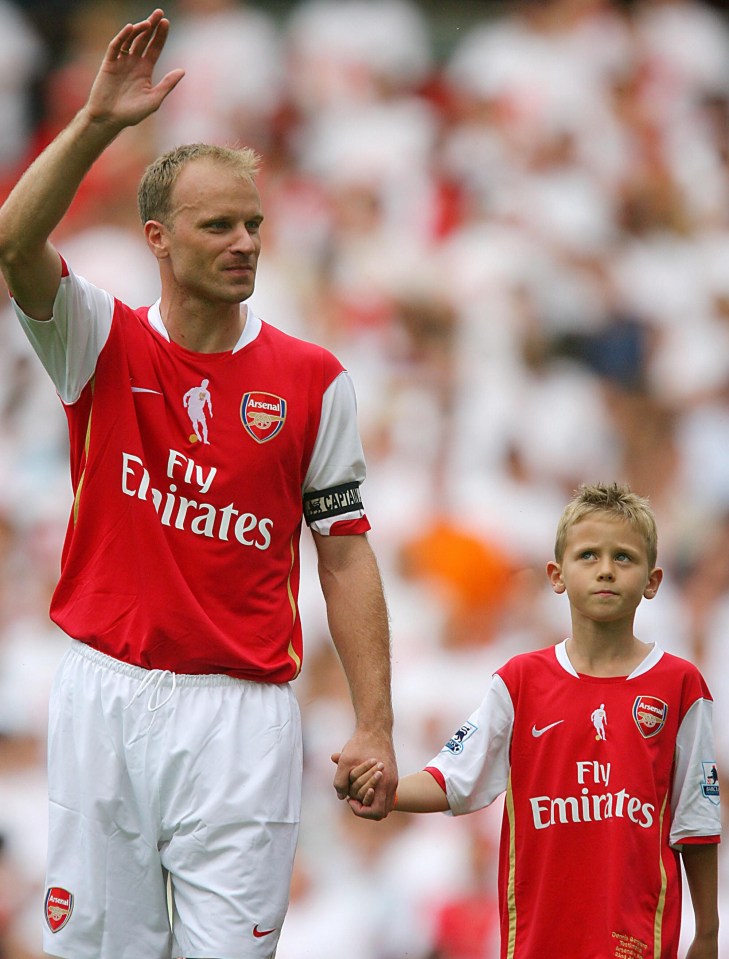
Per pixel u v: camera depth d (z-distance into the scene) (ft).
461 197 149.28
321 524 46.68
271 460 44.42
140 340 44.34
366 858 100.89
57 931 44.91
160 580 43.83
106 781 44.21
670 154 157.58
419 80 159.53
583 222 148.87
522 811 44.80
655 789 43.98
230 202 43.47
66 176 40.86
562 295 144.36
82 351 43.62
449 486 126.62
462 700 109.29
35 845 107.65
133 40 41.09
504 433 132.46
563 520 45.68
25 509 127.85
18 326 139.54
